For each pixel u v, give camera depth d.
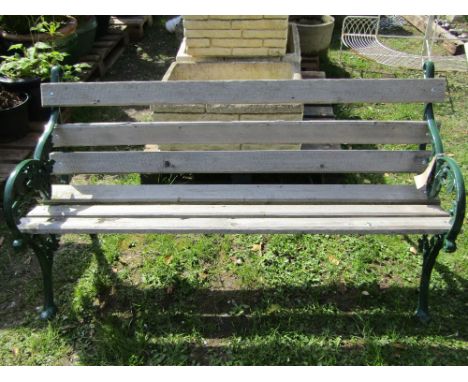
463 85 5.07
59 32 4.42
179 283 2.73
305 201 2.52
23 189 2.28
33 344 2.40
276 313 2.53
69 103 2.57
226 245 2.98
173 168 2.66
